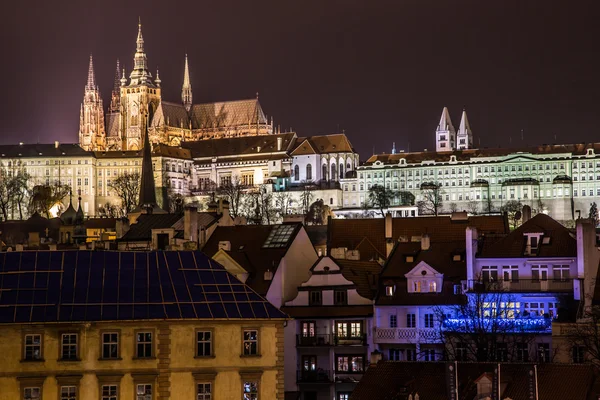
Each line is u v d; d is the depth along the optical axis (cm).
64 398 18338
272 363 18888
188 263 19688
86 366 18388
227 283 19438
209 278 19475
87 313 18588
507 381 17238
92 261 19525
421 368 18100
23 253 19575
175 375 18562
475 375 17600
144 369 18488
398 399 17700
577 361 19525
